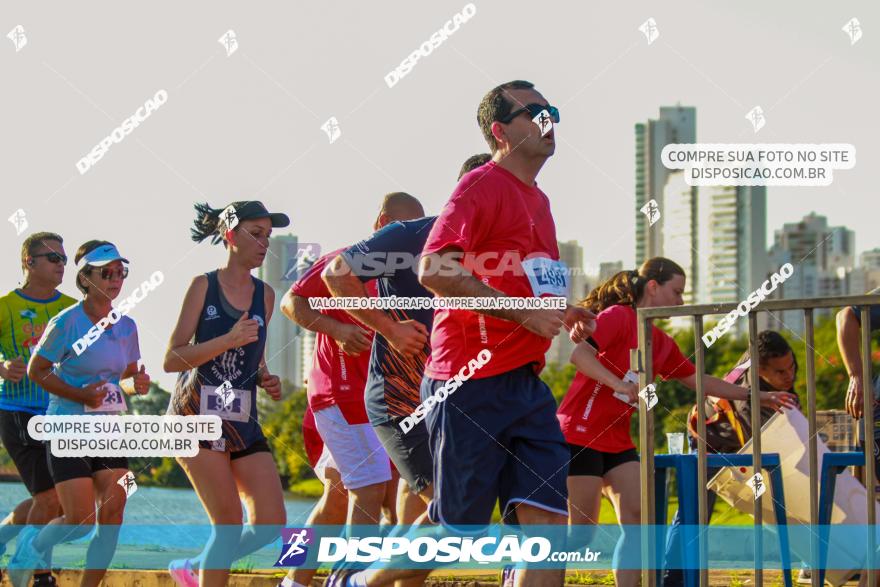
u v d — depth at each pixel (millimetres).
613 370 15102
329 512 15438
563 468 11414
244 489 14094
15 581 15828
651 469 11969
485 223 11453
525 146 11672
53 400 15859
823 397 40188
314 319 13781
